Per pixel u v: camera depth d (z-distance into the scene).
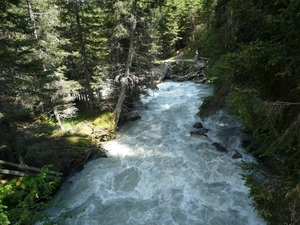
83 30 14.68
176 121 15.48
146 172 9.82
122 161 10.91
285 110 5.40
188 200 7.99
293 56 4.57
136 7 15.52
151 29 15.27
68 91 14.67
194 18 32.53
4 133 8.69
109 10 14.88
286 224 5.34
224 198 7.93
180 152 11.26
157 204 7.93
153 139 13.02
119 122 16.14
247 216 7.07
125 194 8.57
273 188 5.62
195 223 6.99
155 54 18.88
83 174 10.05
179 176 9.32
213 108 10.09
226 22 8.12
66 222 7.41
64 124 15.47
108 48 15.55
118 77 15.59
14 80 8.73
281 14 4.66
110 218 7.46
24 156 9.52
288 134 4.83
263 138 5.96
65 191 9.02
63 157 10.32
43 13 13.34
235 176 9.05
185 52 38.16
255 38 7.28
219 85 10.37
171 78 30.22
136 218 7.37
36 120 15.46
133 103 19.22
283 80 5.38
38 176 6.23
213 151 11.11
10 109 8.74
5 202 7.38
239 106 4.63
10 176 8.60
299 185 4.72
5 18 8.62
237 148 11.22
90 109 17.97
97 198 8.48
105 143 12.95
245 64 4.80
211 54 10.12
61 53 14.24
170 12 33.06
